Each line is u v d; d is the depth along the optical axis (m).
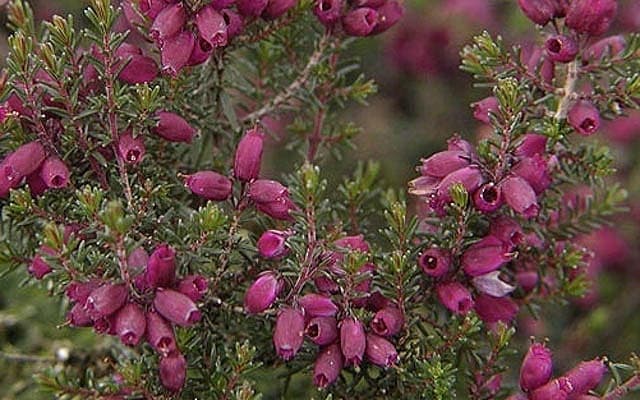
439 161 0.28
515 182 0.27
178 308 0.26
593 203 0.31
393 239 0.28
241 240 0.28
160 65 0.29
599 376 0.27
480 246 0.28
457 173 0.27
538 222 0.30
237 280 0.28
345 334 0.27
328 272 0.27
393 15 0.30
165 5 0.27
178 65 0.27
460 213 0.27
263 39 0.30
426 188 0.28
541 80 0.29
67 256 0.26
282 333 0.27
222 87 0.30
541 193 0.28
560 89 0.29
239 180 0.27
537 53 0.30
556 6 0.29
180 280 0.26
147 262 0.26
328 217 0.30
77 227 0.28
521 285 0.30
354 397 0.28
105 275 0.26
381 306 0.28
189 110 0.29
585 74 0.29
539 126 0.29
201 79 0.29
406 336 0.28
